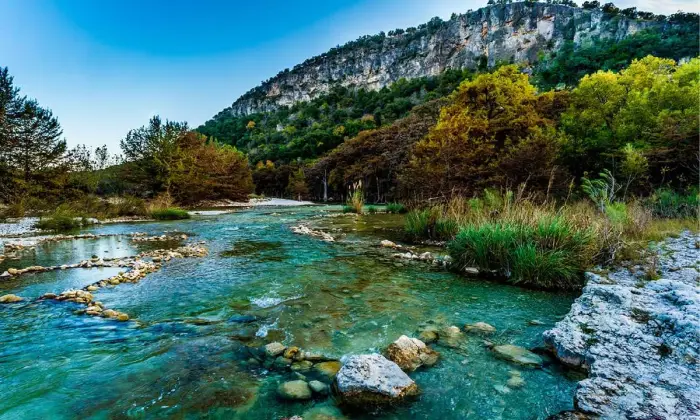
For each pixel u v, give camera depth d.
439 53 145.12
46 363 3.38
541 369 3.25
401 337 3.67
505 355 3.50
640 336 3.45
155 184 31.73
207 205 36.66
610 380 2.77
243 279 6.69
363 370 2.90
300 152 89.69
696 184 15.42
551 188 15.20
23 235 13.15
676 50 66.31
